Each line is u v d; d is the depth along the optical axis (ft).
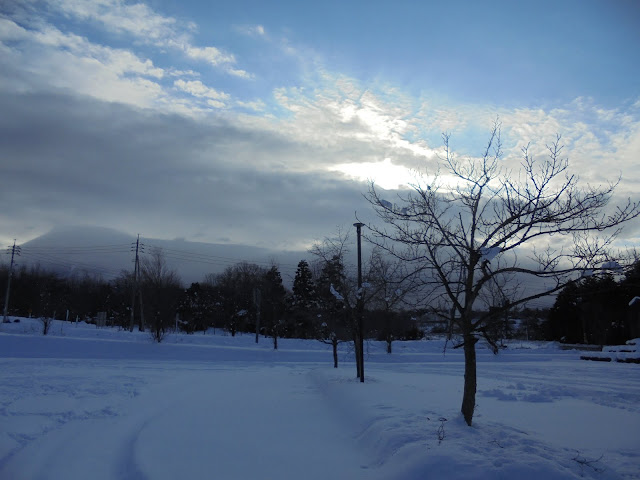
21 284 234.58
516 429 26.99
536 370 83.92
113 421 34.40
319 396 46.57
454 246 27.53
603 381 63.67
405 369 87.45
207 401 43.21
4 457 25.43
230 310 226.79
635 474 20.67
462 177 28.58
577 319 166.09
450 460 20.97
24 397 41.39
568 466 21.03
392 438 25.38
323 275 78.64
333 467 23.72
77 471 23.58
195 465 23.99
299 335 185.16
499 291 28.27
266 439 29.12
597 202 25.31
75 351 108.58
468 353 27.45
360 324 54.29
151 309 158.10
